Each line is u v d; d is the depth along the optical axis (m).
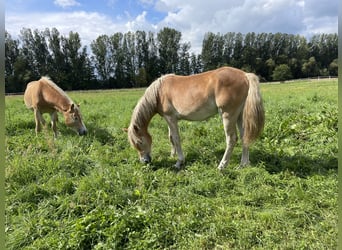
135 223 2.77
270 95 16.09
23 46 58.19
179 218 2.90
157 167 4.46
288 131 5.52
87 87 60.12
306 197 3.20
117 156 4.77
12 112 9.34
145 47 65.81
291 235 2.62
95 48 61.59
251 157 4.58
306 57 70.56
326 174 3.83
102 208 3.09
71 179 3.77
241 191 3.51
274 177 3.74
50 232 2.73
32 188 3.41
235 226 2.76
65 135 6.21
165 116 4.49
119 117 8.14
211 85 3.95
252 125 3.89
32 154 4.68
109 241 2.55
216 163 4.43
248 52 70.56
